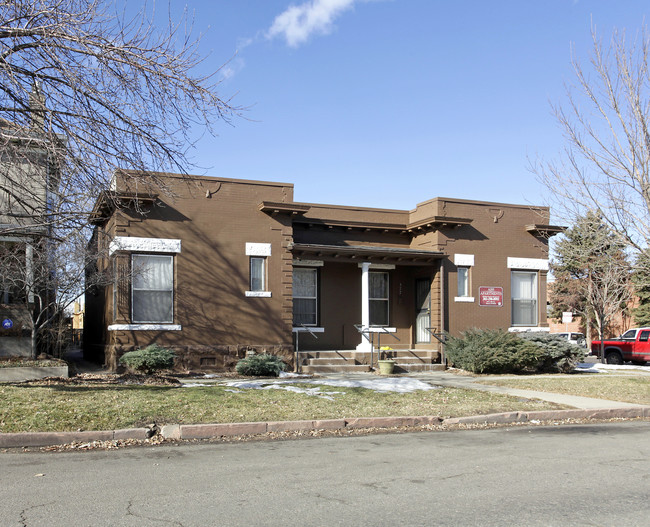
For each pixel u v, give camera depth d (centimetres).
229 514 588
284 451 908
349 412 1183
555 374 2027
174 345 1838
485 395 1441
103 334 2048
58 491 666
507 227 2323
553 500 648
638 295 4009
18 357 1703
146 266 1839
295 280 2184
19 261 1623
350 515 588
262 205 1945
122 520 566
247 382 1534
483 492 677
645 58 1497
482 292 2256
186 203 1880
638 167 1518
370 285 2300
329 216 2234
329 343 2198
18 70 1072
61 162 1073
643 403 1427
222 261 1911
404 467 801
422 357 2142
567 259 1723
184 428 1007
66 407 1066
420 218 2295
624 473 777
